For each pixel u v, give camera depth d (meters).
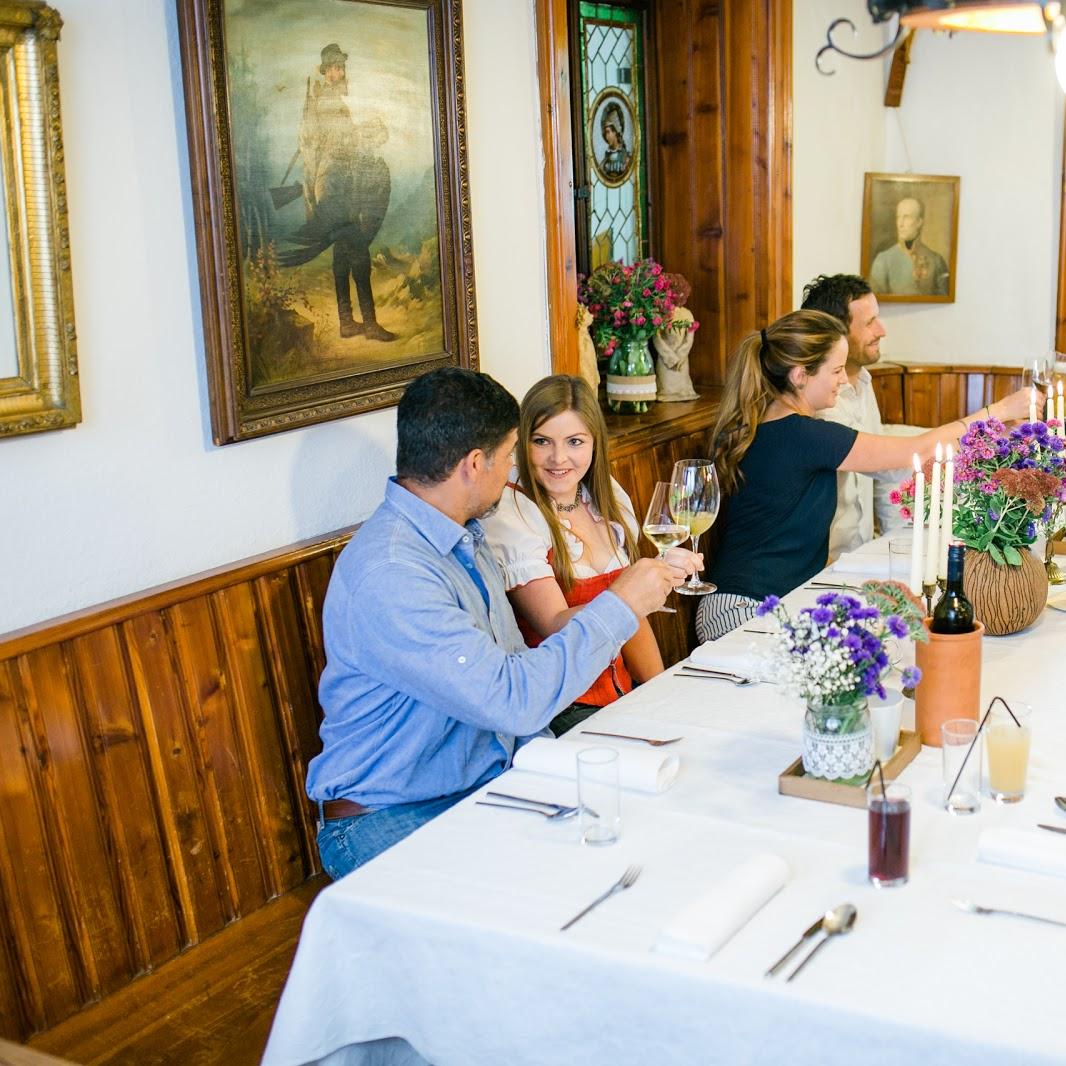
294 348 3.01
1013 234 5.66
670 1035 1.62
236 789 2.74
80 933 2.44
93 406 2.59
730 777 2.13
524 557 2.89
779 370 3.78
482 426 2.45
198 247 2.75
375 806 2.49
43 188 2.39
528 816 2.03
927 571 2.41
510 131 3.71
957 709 2.21
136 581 2.70
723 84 4.86
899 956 1.60
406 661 2.34
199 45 2.69
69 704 2.44
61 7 2.48
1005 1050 1.43
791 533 3.75
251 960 2.58
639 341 4.50
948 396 5.59
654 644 3.21
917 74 5.74
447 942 1.75
